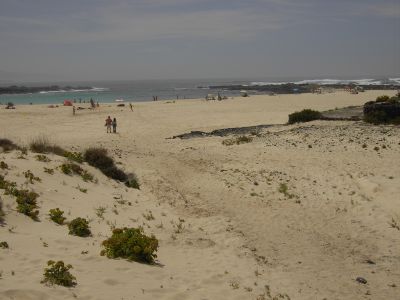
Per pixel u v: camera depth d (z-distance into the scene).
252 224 14.15
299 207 15.83
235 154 24.36
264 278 9.70
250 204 16.25
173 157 24.14
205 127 38.28
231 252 11.27
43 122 42.38
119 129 37.59
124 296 7.61
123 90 166.38
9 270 7.81
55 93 138.62
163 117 46.44
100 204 14.30
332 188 17.44
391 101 32.31
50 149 19.78
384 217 14.23
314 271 10.45
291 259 11.23
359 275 10.34
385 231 13.27
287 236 13.08
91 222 12.33
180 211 15.20
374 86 128.25
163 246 11.20
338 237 13.05
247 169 20.86
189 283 8.87
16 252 8.83
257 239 12.73
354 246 12.34
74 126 39.47
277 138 27.94
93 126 39.47
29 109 57.44
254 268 10.25
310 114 35.25
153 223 13.30
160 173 20.11
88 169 18.02
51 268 7.84
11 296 6.66
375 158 20.94
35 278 7.61
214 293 8.49
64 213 12.61
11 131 35.78
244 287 8.98
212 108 56.75
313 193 17.14
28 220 11.21
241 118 43.97
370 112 31.66
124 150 26.55
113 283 8.14
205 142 29.22
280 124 36.53
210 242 11.95
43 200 13.05
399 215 14.20
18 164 15.66
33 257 8.73
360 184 17.42
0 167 14.48
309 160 21.70
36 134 34.16
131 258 9.63
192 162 22.94
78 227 11.14
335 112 40.44
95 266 8.89
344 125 30.70
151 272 9.13
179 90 160.50
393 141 23.91
